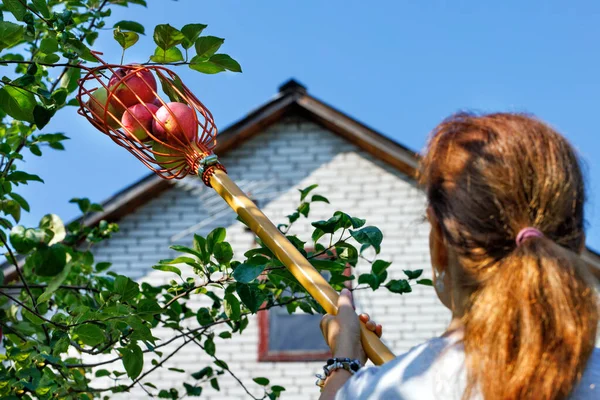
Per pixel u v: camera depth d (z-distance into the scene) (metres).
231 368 8.71
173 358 8.59
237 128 9.71
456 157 1.27
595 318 1.16
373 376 1.24
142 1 3.25
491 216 1.21
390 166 9.57
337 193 9.55
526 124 1.27
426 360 1.21
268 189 9.65
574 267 1.17
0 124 3.38
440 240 1.29
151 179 9.26
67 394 3.18
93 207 4.22
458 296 1.25
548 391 1.09
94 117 2.13
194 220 9.33
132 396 8.20
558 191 1.22
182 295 2.84
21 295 3.64
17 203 3.11
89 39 3.22
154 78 2.21
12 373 2.74
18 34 2.33
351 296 1.62
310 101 9.70
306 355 8.77
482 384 1.12
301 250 2.47
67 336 2.71
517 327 1.13
